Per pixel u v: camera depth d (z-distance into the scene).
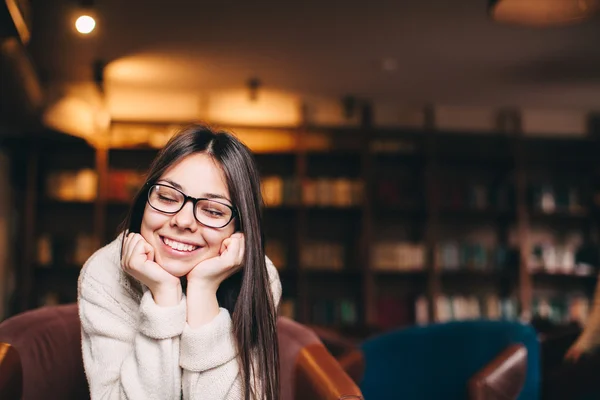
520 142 7.36
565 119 7.54
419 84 6.54
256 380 1.50
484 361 2.40
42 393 1.62
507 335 2.37
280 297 1.74
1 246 6.39
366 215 7.01
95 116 6.75
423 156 7.25
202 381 1.46
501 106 7.29
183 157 1.50
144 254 1.47
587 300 7.18
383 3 4.65
